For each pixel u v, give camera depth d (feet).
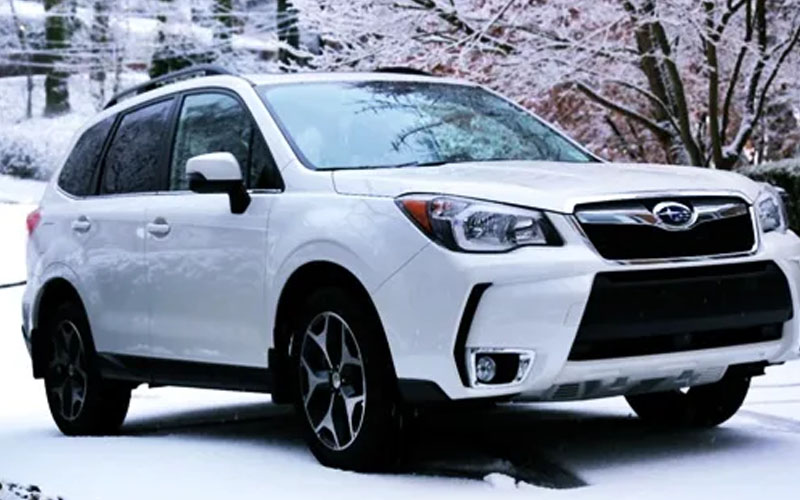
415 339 24.70
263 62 159.94
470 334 24.18
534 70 65.41
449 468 26.66
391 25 65.51
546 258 24.04
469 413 34.35
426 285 24.56
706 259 25.29
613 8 63.41
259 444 31.01
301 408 27.48
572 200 24.56
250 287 28.78
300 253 27.12
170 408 40.55
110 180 35.04
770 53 64.28
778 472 25.16
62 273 35.40
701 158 64.85
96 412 34.83
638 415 31.91
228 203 29.76
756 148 77.82
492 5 64.64
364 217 25.90
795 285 26.68
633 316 24.39
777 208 27.32
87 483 26.86
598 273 24.11
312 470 26.76
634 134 76.38
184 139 32.60
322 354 26.99
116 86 173.78
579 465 26.68
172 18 166.40
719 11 62.75
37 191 155.02
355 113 30.42
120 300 33.14
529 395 24.41
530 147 31.27
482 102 32.76
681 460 26.73
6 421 39.63
